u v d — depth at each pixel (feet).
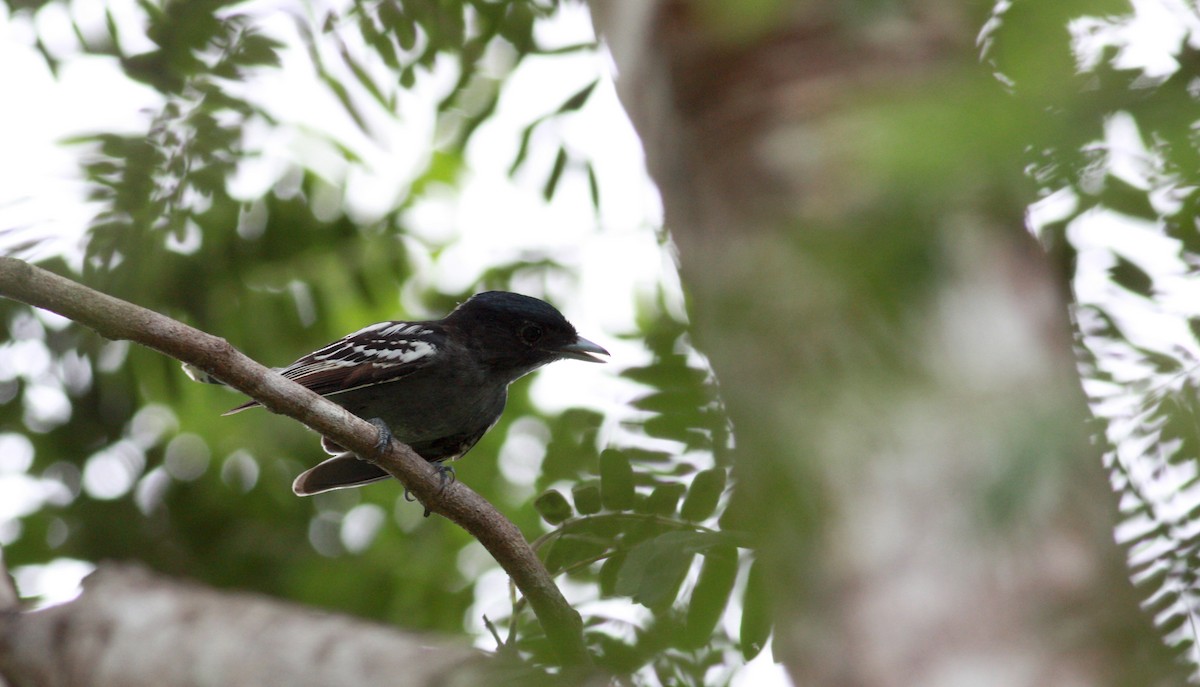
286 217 51.62
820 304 15.62
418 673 15.02
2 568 17.63
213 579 53.67
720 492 29.53
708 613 26.13
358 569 54.39
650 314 43.29
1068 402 15.38
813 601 15.70
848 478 15.49
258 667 15.12
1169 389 24.53
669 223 18.85
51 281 28.76
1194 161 15.51
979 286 15.57
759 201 16.88
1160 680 14.66
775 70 17.35
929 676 14.65
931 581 14.88
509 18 45.14
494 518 32.63
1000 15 14.84
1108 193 25.18
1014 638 14.43
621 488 30.50
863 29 16.90
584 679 17.08
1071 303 27.37
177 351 30.12
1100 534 14.89
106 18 42.83
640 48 18.95
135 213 43.32
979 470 14.71
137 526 53.88
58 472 53.83
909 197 13.23
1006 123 12.61
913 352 15.34
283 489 55.93
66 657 15.90
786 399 15.94
